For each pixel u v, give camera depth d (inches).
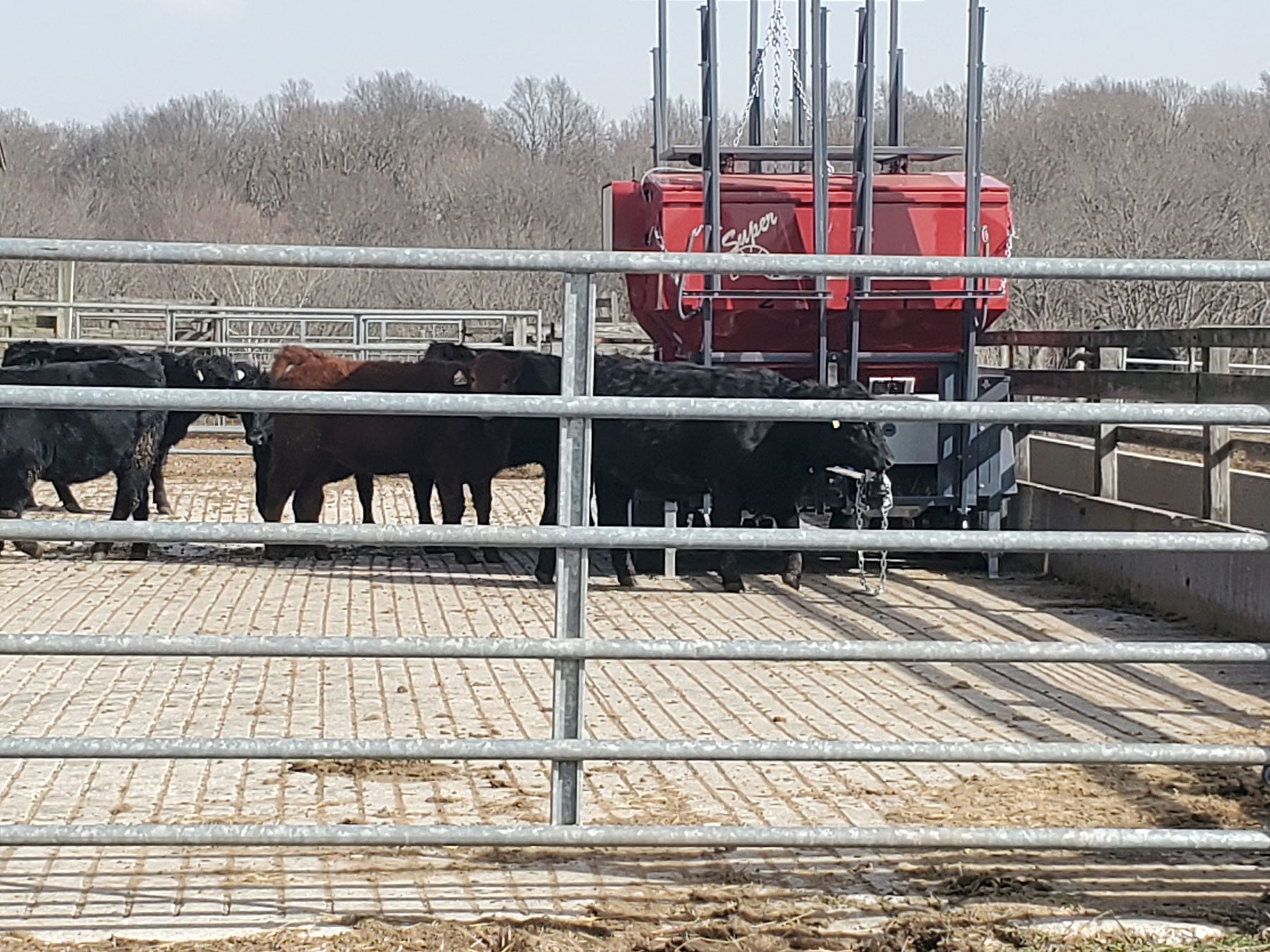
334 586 459.2
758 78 550.3
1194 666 344.8
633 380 452.4
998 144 2501.2
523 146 3779.5
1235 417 177.3
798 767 249.6
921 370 532.7
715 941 168.6
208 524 170.7
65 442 503.5
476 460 510.9
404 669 327.3
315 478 528.7
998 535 177.6
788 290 494.9
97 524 168.1
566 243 2778.1
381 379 511.8
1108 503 450.3
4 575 468.4
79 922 171.6
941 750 177.0
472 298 1550.2
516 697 300.0
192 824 171.3
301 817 216.2
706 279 480.4
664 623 398.9
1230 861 200.4
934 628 393.4
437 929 168.6
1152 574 426.3
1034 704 302.2
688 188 495.2
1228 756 177.5
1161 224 1800.0
